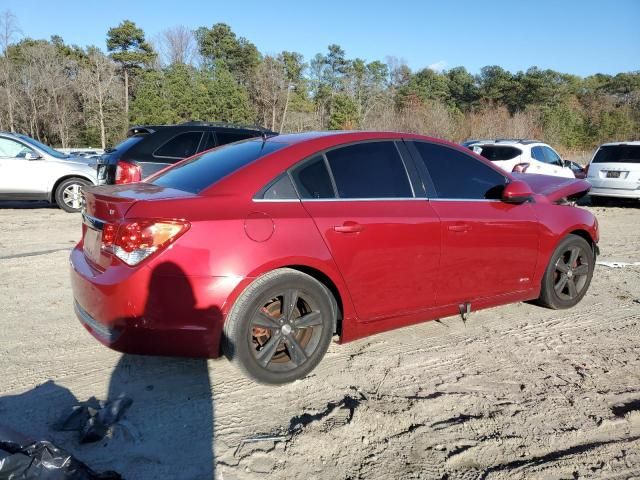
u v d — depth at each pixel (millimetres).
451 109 58219
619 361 3939
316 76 77750
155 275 2994
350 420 3072
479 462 2766
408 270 3783
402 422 3084
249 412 3148
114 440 2836
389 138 3980
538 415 3193
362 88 73562
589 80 82500
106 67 53562
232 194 3283
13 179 10070
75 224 9070
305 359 3467
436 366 3795
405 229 3715
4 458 2141
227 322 3154
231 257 3102
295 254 3271
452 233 3957
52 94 50219
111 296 3039
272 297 3264
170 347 3104
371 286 3637
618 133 55094
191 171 3830
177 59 70250
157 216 3029
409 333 4383
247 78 70000
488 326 4574
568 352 4082
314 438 2902
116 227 3078
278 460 2732
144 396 3291
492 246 4223
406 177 3928
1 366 3641
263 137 4195
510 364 3857
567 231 4758
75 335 4195
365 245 3555
